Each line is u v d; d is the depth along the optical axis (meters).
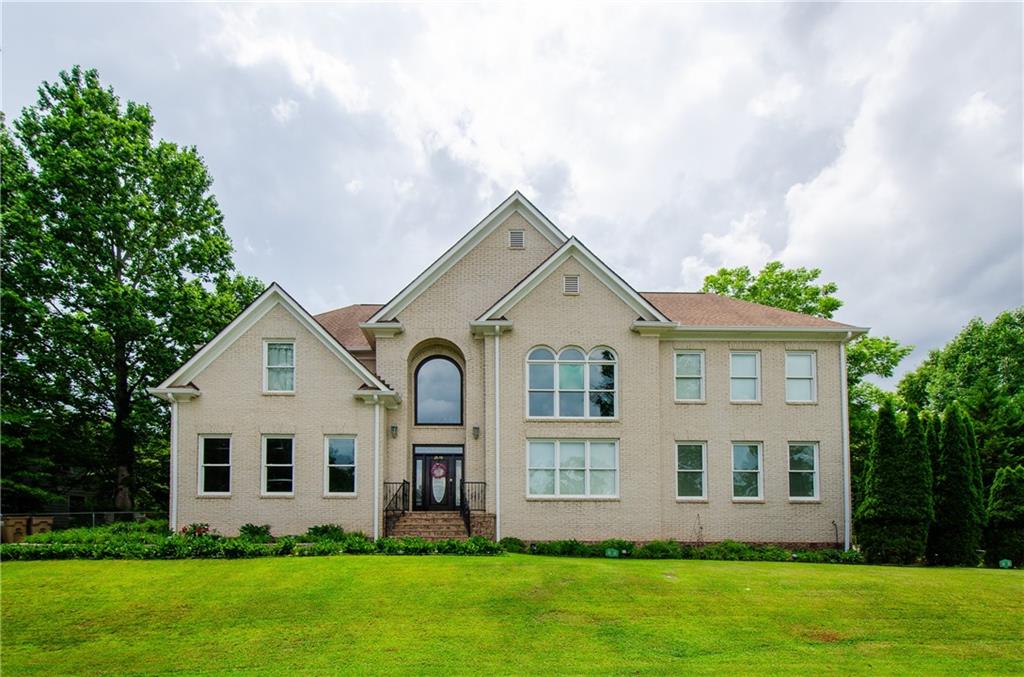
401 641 12.53
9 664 11.60
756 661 11.83
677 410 24.69
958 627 13.86
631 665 11.52
